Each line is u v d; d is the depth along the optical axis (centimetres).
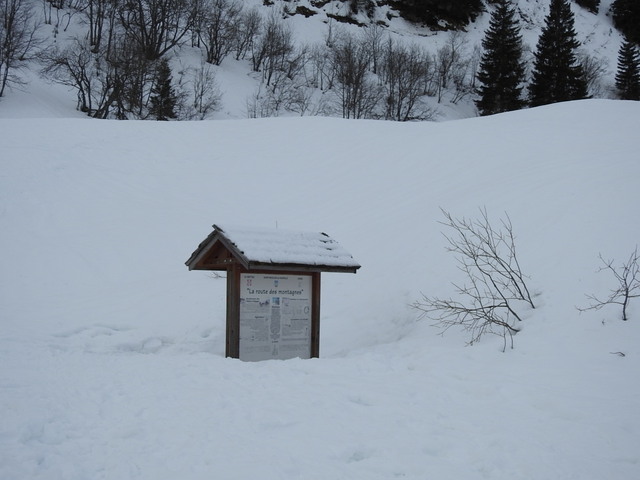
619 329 801
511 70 6575
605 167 1388
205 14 6431
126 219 1873
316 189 2080
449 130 2455
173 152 2438
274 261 847
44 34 5588
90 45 5716
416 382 708
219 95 5619
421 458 474
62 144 2359
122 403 605
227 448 480
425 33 7769
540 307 929
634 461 485
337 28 7375
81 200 1969
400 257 1369
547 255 1066
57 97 4816
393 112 6200
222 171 2280
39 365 798
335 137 2550
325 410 591
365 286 1301
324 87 6500
